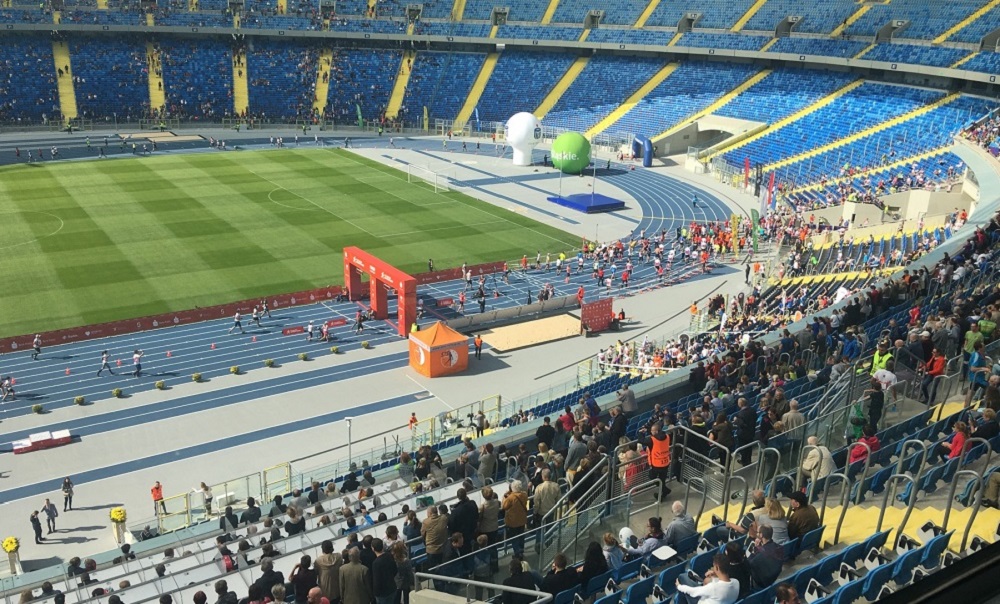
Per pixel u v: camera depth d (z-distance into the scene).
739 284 59.53
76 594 20.70
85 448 36.81
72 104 113.12
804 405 21.94
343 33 124.50
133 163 92.88
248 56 124.75
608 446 20.33
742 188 88.12
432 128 120.81
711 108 105.69
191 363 45.53
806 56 98.31
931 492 16.02
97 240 64.19
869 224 64.12
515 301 56.25
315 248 64.25
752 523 14.15
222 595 14.35
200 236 66.06
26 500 32.88
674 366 38.31
